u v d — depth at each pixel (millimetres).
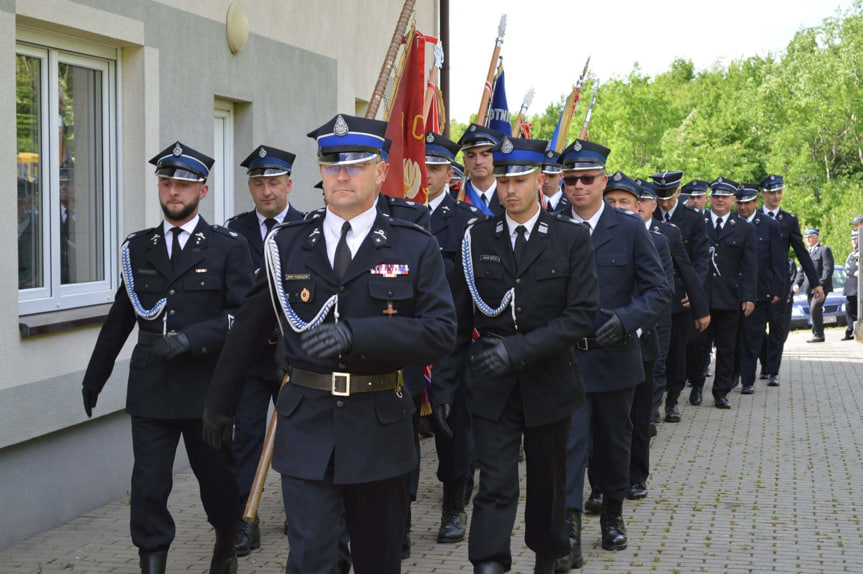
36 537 5977
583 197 5629
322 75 9930
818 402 11109
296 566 3662
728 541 5992
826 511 6672
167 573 5320
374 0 11477
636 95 60719
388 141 3883
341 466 3623
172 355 4676
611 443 5633
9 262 5723
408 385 5508
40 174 6379
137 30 6898
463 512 6066
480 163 7004
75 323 6160
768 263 11695
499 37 8109
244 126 8594
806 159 54312
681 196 11586
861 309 18234
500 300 4648
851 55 53406
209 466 4910
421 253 3760
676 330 9742
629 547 5852
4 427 5664
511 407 4570
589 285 4578
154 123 7133
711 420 10031
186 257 4930
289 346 3773
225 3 8062
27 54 6254
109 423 6746
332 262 3748
